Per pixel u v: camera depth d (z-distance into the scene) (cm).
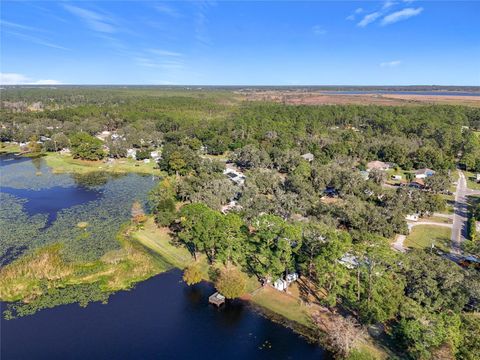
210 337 5662
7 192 12700
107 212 10738
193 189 11381
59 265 7488
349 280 5912
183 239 8088
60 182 14125
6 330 5647
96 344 5441
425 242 8794
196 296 6688
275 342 5559
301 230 6744
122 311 6212
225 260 7462
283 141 18250
